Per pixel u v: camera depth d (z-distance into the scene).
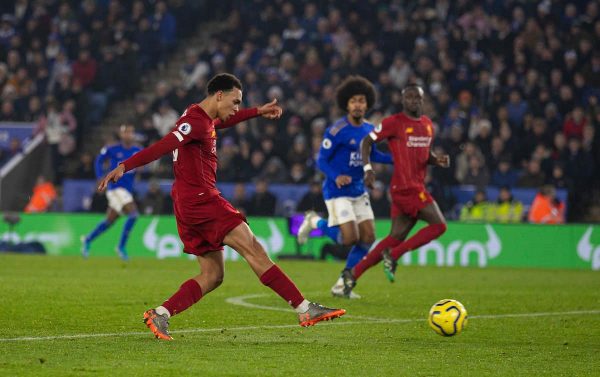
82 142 71.69
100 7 79.31
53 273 42.06
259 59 73.31
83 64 75.06
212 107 20.34
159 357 18.02
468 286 38.94
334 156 32.41
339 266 51.31
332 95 66.88
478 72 67.75
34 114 73.44
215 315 26.17
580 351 20.08
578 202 59.97
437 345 20.69
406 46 70.62
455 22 71.69
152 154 19.39
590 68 66.44
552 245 55.59
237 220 20.39
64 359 17.64
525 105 65.00
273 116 21.80
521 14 71.00
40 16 79.00
